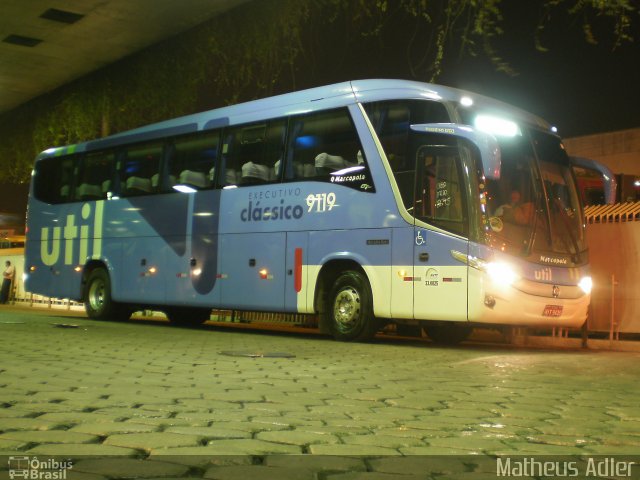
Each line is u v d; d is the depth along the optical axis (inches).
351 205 502.6
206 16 740.7
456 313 446.0
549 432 186.9
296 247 533.6
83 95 938.7
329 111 527.2
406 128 480.4
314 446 162.9
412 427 190.1
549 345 587.5
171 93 853.2
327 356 390.6
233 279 579.8
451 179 455.2
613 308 563.2
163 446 158.4
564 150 507.8
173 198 645.9
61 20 745.6
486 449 163.6
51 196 787.4
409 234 470.3
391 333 703.1
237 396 236.1
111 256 704.4
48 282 775.7
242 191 582.9
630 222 593.6
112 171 719.1
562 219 485.1
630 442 175.3
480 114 478.3
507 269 444.8
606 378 315.0
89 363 322.3
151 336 514.9
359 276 499.8
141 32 785.6
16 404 209.0
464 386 277.7
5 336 463.5
